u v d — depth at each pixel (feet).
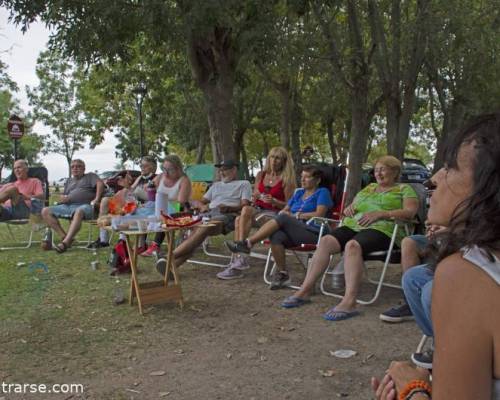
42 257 21.01
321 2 25.54
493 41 36.73
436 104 64.34
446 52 34.24
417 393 4.19
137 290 13.43
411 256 12.20
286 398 8.73
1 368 10.02
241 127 68.49
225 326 12.44
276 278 15.76
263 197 18.62
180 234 21.06
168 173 19.11
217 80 30.30
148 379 9.52
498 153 3.39
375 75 39.06
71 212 22.61
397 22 31.91
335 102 48.83
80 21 23.58
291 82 52.37
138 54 40.86
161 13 22.02
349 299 12.96
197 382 9.39
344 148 89.40
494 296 3.07
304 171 16.74
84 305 14.19
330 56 29.32
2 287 16.05
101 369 9.98
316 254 14.05
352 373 9.73
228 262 19.83
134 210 17.22
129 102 79.15
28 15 23.75
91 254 21.53
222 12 22.82
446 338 3.18
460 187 3.69
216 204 19.33
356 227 14.26
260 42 25.80
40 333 11.98
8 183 24.66
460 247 3.33
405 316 12.48
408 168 52.39
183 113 68.08
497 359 3.09
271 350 10.90
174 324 12.62
